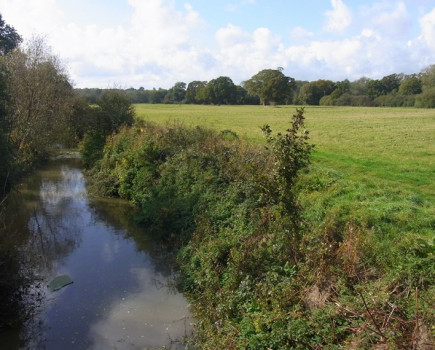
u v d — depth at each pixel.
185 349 6.89
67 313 8.00
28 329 7.46
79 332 7.41
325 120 44.78
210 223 10.64
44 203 15.59
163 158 16.22
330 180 12.49
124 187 16.25
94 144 23.36
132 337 7.29
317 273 6.85
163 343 7.13
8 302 7.86
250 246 8.43
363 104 95.06
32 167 21.98
